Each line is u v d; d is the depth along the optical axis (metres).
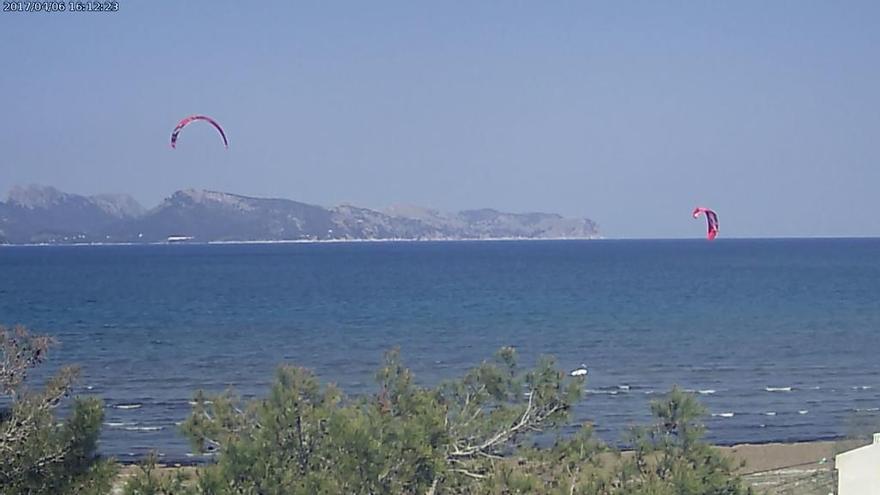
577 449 13.64
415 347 61.31
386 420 12.40
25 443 12.93
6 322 75.75
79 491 12.79
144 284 123.75
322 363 54.16
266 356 57.31
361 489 11.42
